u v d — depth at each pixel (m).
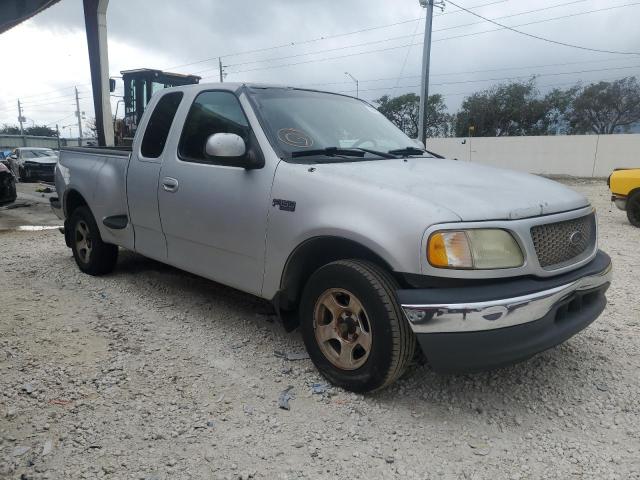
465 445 2.81
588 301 3.32
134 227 4.91
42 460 2.64
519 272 2.87
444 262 2.76
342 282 3.13
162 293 5.21
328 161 3.59
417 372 3.57
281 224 3.43
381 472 2.60
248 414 3.07
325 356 3.36
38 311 4.67
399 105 50.72
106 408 3.11
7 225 10.00
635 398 3.29
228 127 3.96
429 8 25.50
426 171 3.50
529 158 34.47
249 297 5.09
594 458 2.71
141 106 15.87
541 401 3.25
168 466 2.62
